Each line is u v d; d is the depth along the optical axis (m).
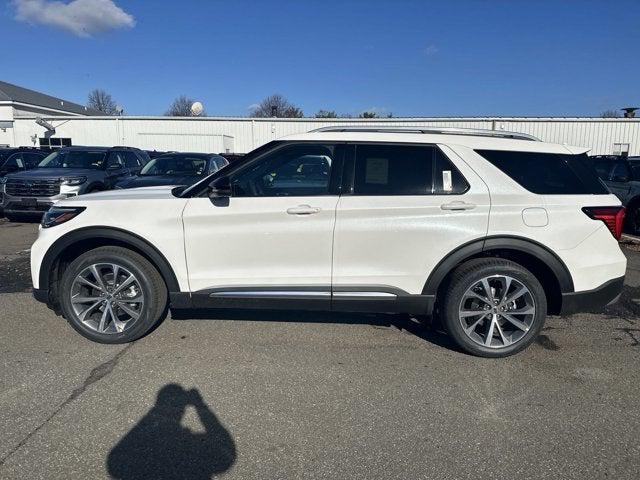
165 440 2.78
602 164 11.02
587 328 4.59
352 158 3.80
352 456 2.66
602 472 2.55
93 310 4.04
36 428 2.86
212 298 3.90
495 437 2.85
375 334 4.35
